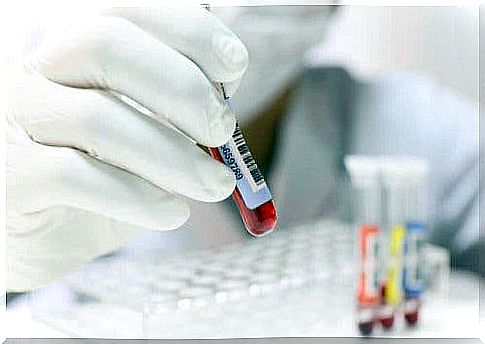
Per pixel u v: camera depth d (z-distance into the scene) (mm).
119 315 1131
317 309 1229
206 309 1150
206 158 659
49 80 709
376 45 1890
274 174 1792
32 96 708
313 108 1790
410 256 1312
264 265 1396
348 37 1886
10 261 802
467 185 1650
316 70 1792
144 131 652
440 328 1287
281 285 1287
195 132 648
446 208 1649
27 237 776
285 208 1793
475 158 1666
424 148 1744
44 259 791
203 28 659
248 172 684
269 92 1693
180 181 653
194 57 659
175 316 1121
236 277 1314
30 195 702
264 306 1192
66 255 786
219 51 652
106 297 1185
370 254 1267
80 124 664
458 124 1747
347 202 1768
